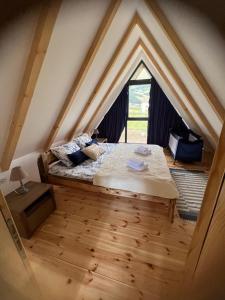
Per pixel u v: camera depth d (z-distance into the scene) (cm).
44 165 290
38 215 215
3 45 117
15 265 76
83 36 177
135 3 199
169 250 179
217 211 59
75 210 248
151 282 148
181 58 187
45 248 185
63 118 266
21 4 105
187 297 84
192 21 126
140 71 490
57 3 120
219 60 134
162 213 237
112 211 244
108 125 559
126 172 246
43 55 143
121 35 241
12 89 153
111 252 179
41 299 100
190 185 311
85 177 263
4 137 191
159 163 274
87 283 149
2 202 70
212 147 442
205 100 221
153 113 507
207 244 66
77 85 229
